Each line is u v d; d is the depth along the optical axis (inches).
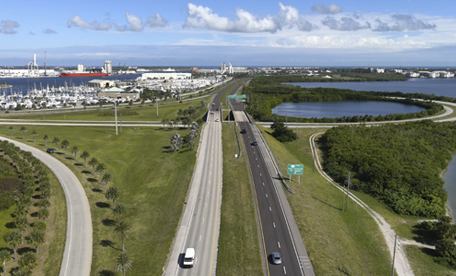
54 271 2490.2
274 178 4384.8
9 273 2485.2
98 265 2561.5
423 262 3038.9
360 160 5246.1
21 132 6550.2
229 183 4143.7
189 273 2495.1
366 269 2765.7
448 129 7273.6
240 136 6353.3
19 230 2773.1
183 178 4311.0
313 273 2544.3
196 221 3245.6
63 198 3668.8
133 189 4052.7
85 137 6535.4
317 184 4547.2
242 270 2541.8
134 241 2901.1
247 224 3206.2
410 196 4313.5
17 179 4008.4
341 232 3307.1
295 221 3302.2
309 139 6806.1
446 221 3521.2
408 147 6063.0
